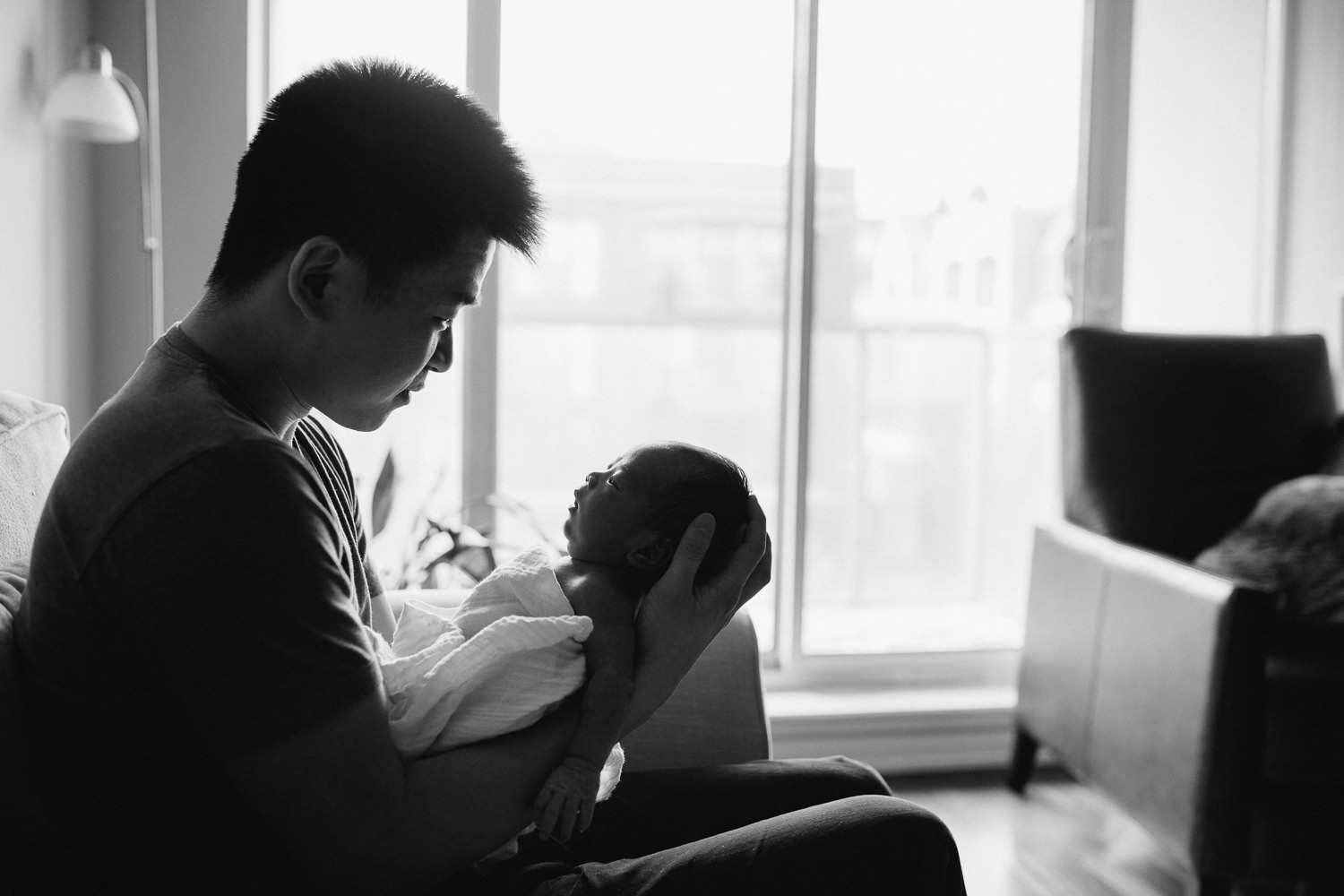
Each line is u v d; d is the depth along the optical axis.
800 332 3.05
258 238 0.83
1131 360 2.63
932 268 3.16
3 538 0.92
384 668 0.94
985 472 3.27
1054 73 3.17
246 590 0.73
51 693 0.78
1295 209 3.21
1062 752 2.47
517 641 0.91
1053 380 3.29
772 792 1.15
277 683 0.73
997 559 3.32
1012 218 3.18
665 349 3.05
